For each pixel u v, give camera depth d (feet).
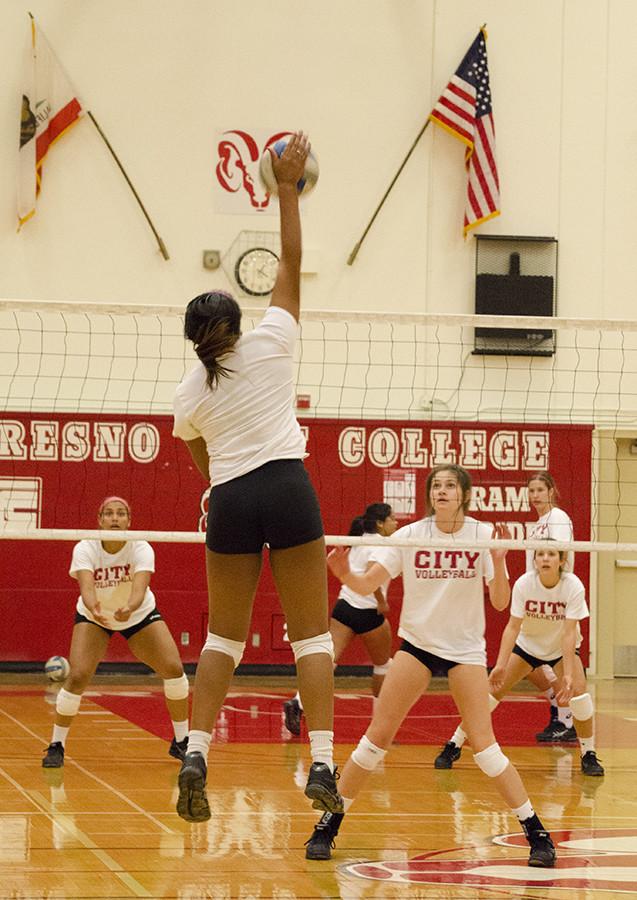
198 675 15.30
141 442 55.77
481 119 57.16
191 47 57.00
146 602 30.25
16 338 55.21
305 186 17.08
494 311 57.57
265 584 56.49
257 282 56.80
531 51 59.00
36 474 55.01
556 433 57.82
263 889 17.47
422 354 57.72
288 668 56.59
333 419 56.75
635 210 59.31
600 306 58.85
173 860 19.40
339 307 57.41
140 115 56.54
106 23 56.39
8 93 55.57
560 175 58.90
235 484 15.01
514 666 32.19
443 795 26.55
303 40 57.67
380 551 20.48
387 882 18.07
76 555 29.76
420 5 58.39
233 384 15.21
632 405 58.70
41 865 18.86
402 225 57.93
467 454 57.31
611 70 59.41
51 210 55.83
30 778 27.78
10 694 47.34
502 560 20.02
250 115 57.26
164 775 28.50
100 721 38.99
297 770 29.68
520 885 17.99
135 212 56.44
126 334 56.03
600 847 21.07
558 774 30.12
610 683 56.44
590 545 28.14
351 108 57.82
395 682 19.94
